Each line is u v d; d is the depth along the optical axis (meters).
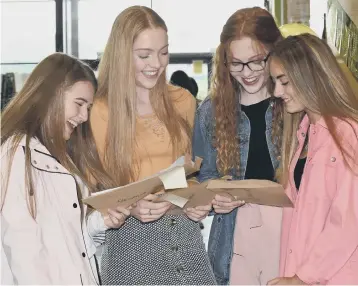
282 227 2.33
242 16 2.44
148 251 2.21
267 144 2.52
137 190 2.01
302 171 2.29
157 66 2.27
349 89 2.17
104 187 2.27
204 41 7.24
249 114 2.55
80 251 1.96
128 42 2.24
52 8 7.27
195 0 7.20
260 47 2.39
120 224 2.13
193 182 2.36
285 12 5.11
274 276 2.46
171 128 2.38
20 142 1.91
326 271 2.01
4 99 7.09
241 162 2.55
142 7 2.31
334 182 2.08
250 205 2.50
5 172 1.87
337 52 4.26
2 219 1.86
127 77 2.25
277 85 2.21
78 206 1.99
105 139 2.32
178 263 2.23
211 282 2.27
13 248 1.84
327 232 2.03
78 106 2.03
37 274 1.84
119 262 2.21
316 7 5.02
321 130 2.14
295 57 2.14
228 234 2.58
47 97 1.98
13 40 7.27
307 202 2.12
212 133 2.57
